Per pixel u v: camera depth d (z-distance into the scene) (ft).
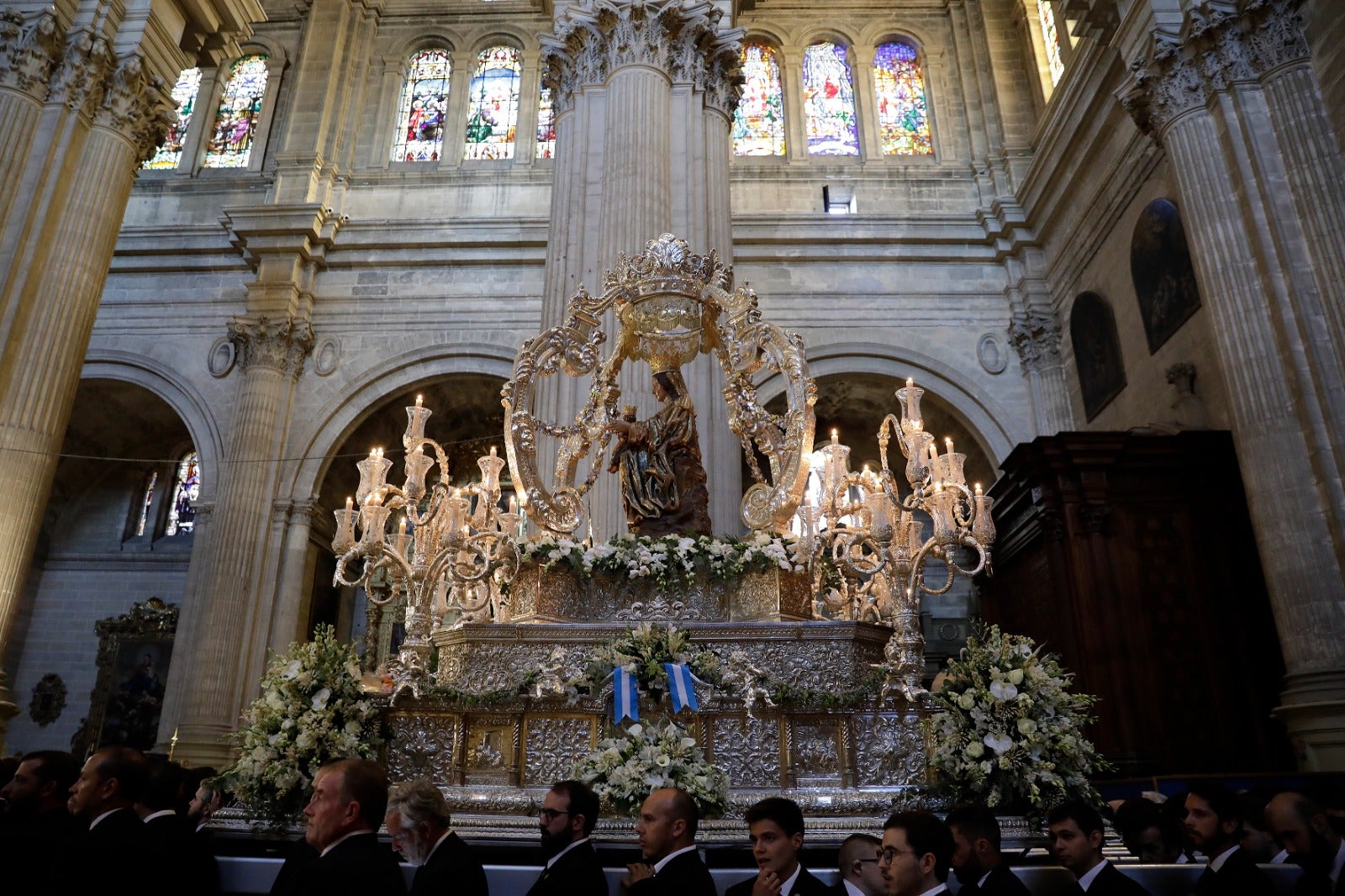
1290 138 32.55
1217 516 38.60
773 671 16.62
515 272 62.08
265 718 15.16
